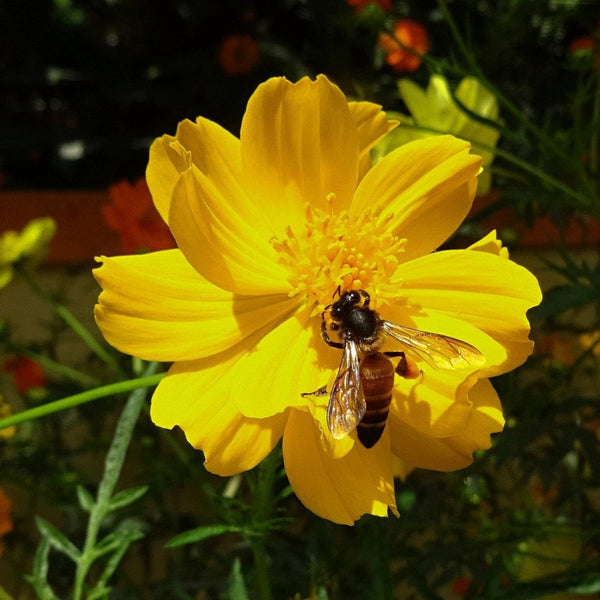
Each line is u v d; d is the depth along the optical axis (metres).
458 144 0.12
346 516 0.11
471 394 0.11
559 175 0.18
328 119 0.11
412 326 0.11
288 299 0.12
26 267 0.19
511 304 0.11
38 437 0.23
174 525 0.19
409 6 0.28
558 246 0.17
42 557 0.13
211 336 0.11
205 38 0.31
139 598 0.18
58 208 0.23
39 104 0.33
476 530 0.16
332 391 0.11
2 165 0.31
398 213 0.12
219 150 0.11
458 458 0.11
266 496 0.12
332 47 0.28
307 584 0.15
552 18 0.25
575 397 0.16
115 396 0.21
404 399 0.11
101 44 0.32
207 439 0.10
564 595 0.14
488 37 0.26
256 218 0.12
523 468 0.16
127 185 0.19
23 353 0.20
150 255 0.11
